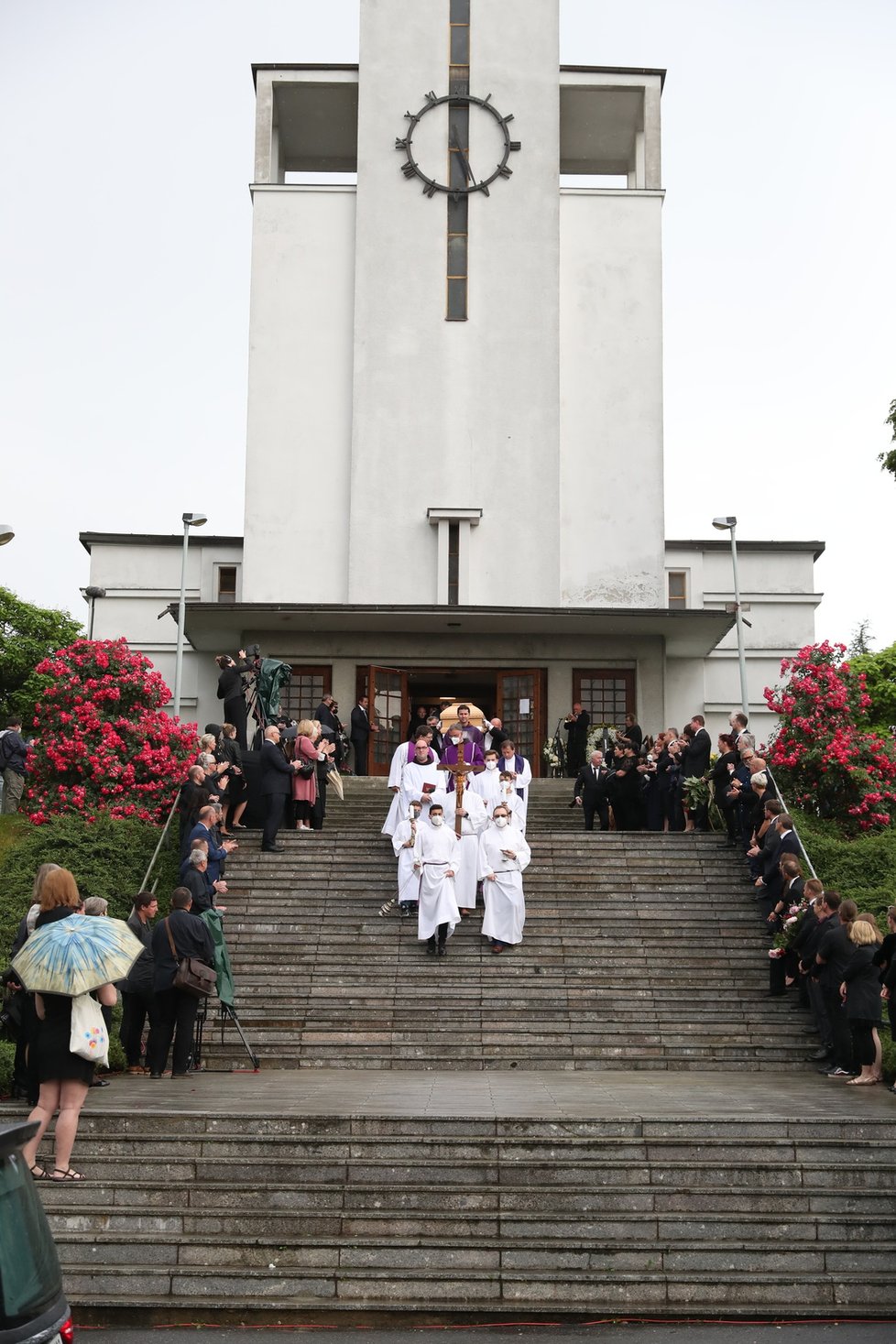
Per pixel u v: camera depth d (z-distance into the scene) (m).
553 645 28.88
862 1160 9.95
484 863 16.81
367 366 30.28
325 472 30.45
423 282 30.55
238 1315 8.80
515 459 30.03
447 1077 13.53
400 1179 9.82
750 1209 9.64
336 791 23.23
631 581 30.19
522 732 28.64
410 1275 9.00
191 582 32.62
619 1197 9.62
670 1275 9.01
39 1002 9.72
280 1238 9.30
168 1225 9.45
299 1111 10.42
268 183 31.33
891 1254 9.19
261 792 20.12
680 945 16.80
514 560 29.72
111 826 19.88
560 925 17.25
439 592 29.42
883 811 23.38
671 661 31.70
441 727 20.11
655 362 30.94
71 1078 9.70
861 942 13.07
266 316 30.97
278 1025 15.17
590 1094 12.03
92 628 32.41
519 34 31.33
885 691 39.16
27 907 17.47
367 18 31.31
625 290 31.17
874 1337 8.33
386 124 31.00
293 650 28.84
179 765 22.67
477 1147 9.99
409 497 29.94
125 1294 9.02
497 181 30.86
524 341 30.39
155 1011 13.38
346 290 31.09
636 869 18.73
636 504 30.42
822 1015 14.41
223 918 17.25
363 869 18.67
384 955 16.62
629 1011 15.43
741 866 18.78
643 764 21.64
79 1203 9.65
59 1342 4.84
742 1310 8.77
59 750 22.09
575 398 30.78
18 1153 5.10
